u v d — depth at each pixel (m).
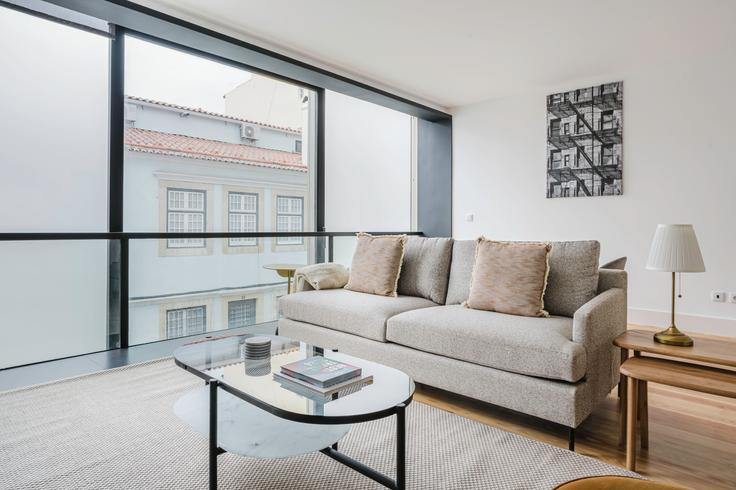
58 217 3.18
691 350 1.66
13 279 2.88
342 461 1.53
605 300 2.03
